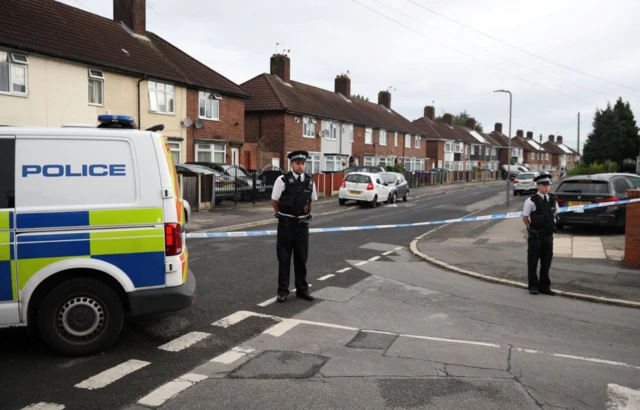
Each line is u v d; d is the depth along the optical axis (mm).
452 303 7199
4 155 4703
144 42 25781
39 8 20938
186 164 21797
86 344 4848
